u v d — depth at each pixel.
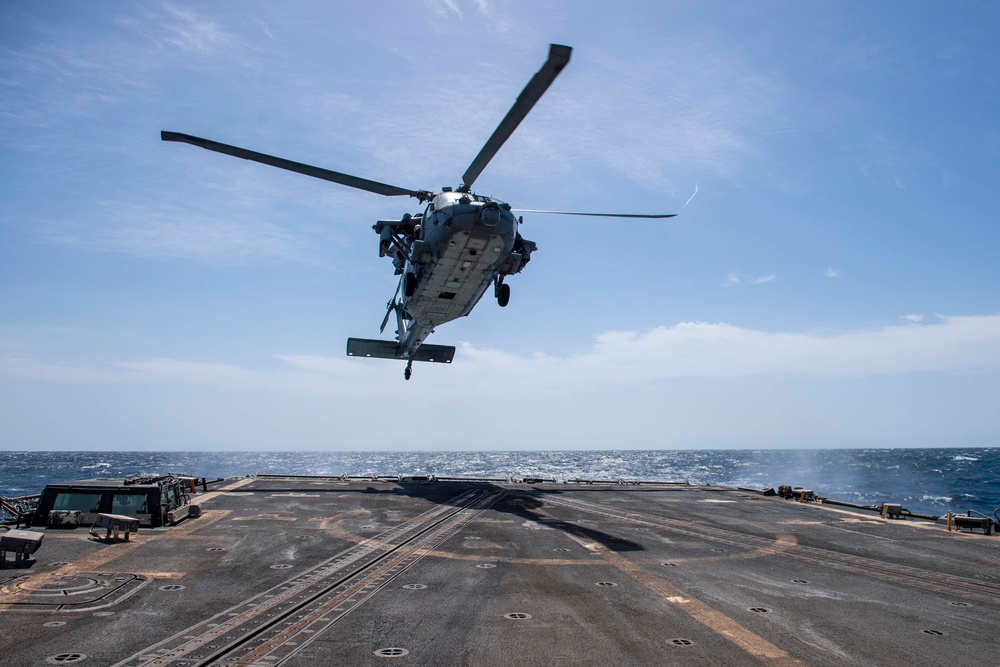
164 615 9.54
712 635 9.10
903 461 173.12
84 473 125.31
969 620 10.15
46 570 12.21
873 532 19.25
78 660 7.70
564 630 9.19
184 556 13.62
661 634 9.11
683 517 21.92
